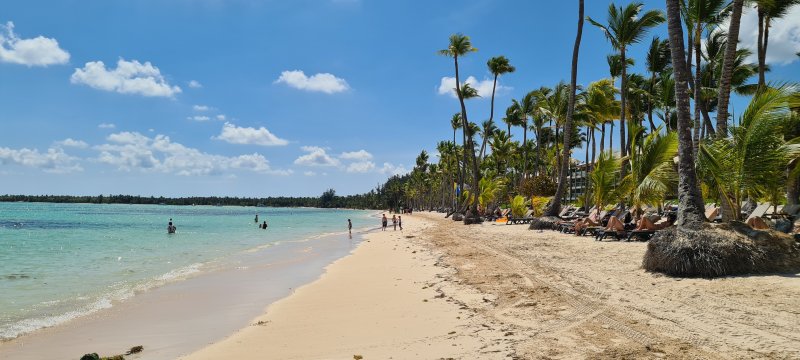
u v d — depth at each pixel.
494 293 9.28
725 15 18.81
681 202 10.15
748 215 16.02
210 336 7.88
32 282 14.30
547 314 7.35
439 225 43.03
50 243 30.75
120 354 6.96
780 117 9.81
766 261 8.60
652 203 17.17
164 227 53.44
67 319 9.38
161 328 8.54
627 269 10.40
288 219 88.00
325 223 69.94
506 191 67.88
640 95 36.47
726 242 8.82
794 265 8.62
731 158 10.39
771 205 15.08
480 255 15.26
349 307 9.45
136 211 136.25
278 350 6.70
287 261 19.86
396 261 17.08
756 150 10.02
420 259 16.69
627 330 6.23
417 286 11.14
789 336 5.46
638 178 17.88
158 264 19.11
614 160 20.30
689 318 6.48
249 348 6.93
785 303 6.72
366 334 7.20
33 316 9.66
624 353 5.38
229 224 63.22
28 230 45.75
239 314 9.61
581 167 72.50
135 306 10.59
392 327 7.48
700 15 17.89
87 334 8.20
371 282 12.56
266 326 8.34
